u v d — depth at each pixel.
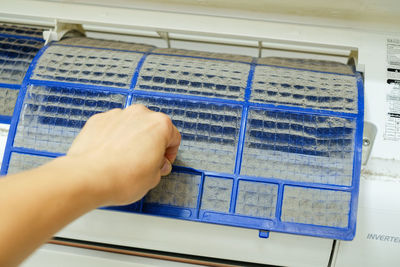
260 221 0.54
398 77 0.64
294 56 0.85
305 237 0.58
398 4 0.63
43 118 0.59
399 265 0.58
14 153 0.58
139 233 0.61
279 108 0.58
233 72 0.63
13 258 0.21
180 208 0.55
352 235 0.53
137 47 0.71
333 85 0.61
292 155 0.56
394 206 0.58
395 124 0.61
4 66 0.65
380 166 0.59
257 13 0.71
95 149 0.31
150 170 0.33
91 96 0.60
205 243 0.60
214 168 0.56
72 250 0.64
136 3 0.72
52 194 0.23
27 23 0.76
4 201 0.21
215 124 0.58
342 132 0.56
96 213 0.60
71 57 0.64
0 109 0.63
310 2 0.66
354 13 0.68
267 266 0.63
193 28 0.71
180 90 0.60
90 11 0.72
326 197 0.55
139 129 0.34
